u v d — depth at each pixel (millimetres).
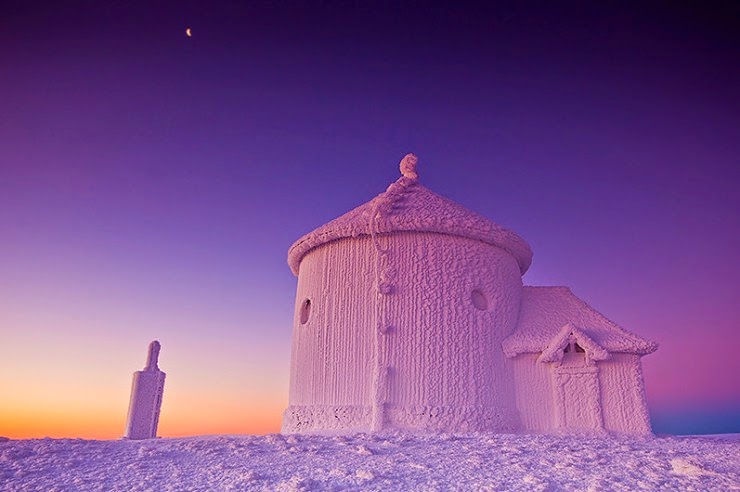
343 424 12773
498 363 13766
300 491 5211
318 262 14852
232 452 7707
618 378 13242
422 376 12852
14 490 5312
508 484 5637
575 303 15266
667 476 6035
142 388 16844
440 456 7480
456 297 13656
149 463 6766
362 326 13422
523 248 15547
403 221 13758
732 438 12109
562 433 12727
